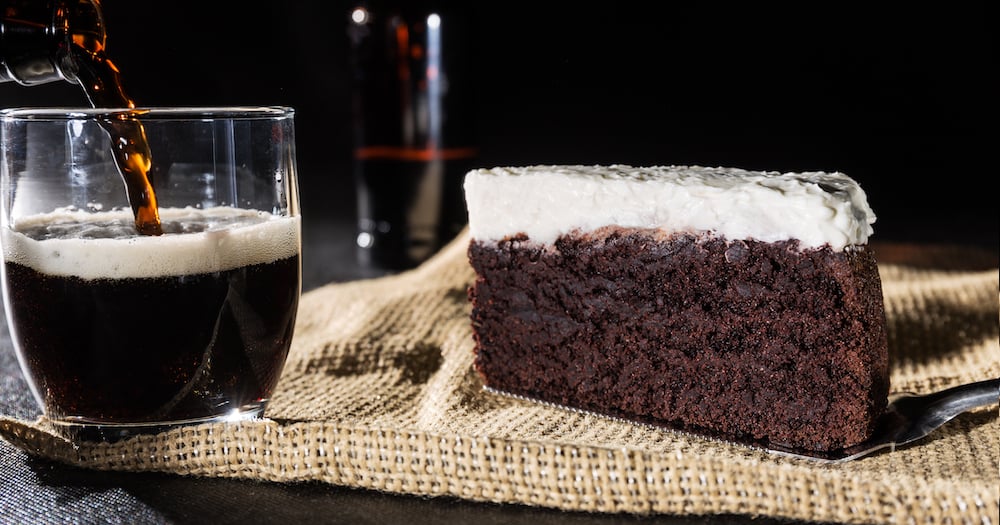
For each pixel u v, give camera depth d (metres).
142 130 0.52
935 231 0.94
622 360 0.58
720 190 0.55
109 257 0.51
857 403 0.54
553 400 0.59
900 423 0.55
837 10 1.22
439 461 0.51
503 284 0.60
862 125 1.24
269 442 0.52
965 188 1.16
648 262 0.57
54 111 0.52
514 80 1.23
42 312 0.52
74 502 0.51
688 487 0.50
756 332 0.55
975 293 0.69
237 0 1.08
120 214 0.52
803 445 0.55
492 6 1.22
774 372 0.55
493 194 0.60
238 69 1.10
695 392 0.57
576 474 0.50
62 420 0.53
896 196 1.13
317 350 0.65
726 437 0.56
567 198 0.58
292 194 0.55
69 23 0.54
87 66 0.54
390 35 0.85
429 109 0.85
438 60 0.85
